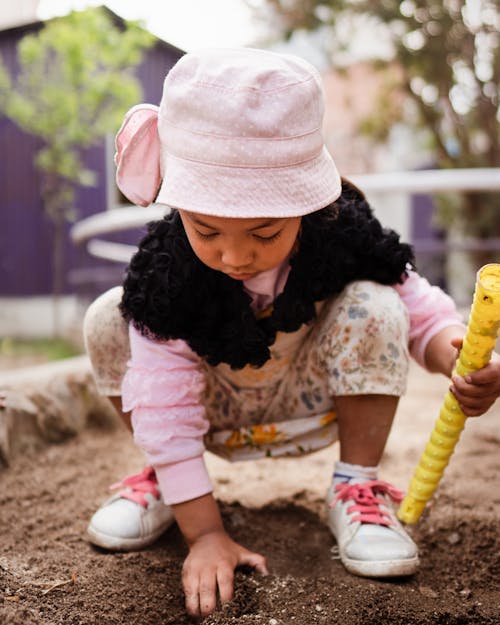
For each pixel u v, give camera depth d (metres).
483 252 6.30
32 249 6.78
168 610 1.11
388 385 1.25
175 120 1.04
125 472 1.77
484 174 3.54
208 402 1.37
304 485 1.67
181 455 1.22
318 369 1.34
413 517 1.23
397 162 8.59
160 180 1.14
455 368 1.17
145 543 1.31
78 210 6.89
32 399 1.92
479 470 1.73
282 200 1.01
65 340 5.79
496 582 1.20
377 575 1.18
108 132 6.16
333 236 1.23
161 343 1.25
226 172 1.00
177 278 1.19
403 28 6.66
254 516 1.46
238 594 1.11
